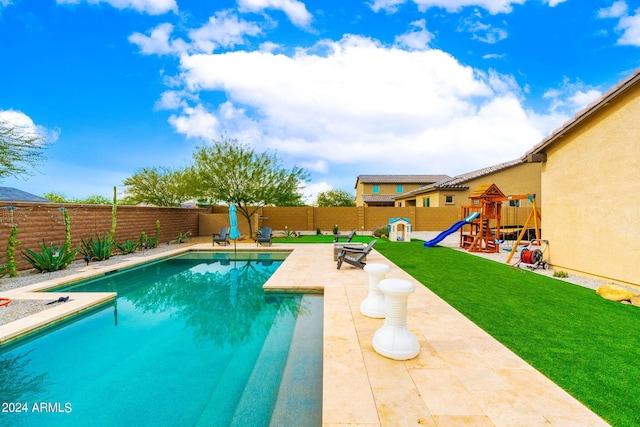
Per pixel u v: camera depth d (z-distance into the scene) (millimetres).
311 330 4871
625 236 6355
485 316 4684
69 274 8320
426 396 2695
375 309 4578
